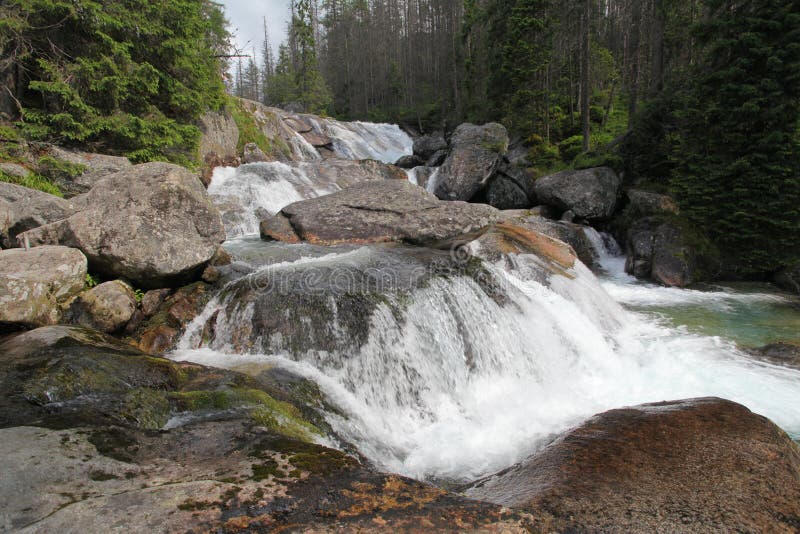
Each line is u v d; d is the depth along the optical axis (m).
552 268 9.02
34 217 6.70
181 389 4.07
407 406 5.62
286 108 47.62
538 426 5.24
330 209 9.95
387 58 55.25
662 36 18.77
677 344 7.81
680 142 13.88
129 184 6.57
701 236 12.49
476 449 4.75
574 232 14.16
